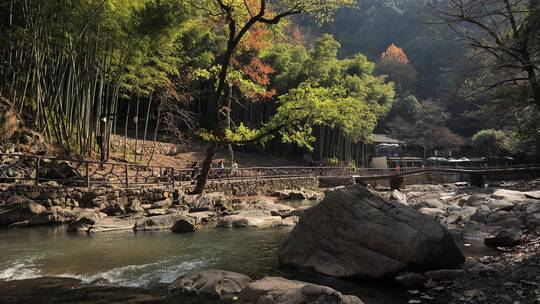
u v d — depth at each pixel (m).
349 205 7.27
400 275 6.29
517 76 14.34
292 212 13.88
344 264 6.70
